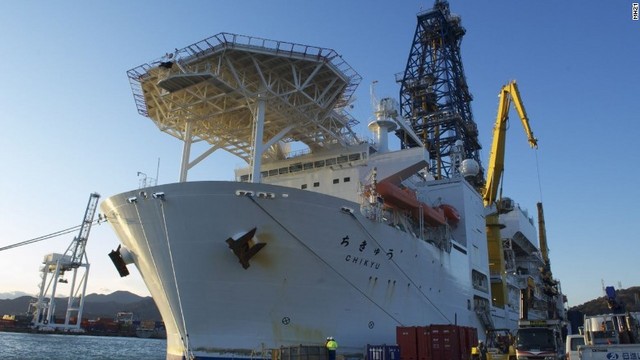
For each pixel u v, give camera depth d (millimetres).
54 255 140625
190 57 30047
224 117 35594
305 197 25562
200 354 24609
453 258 39906
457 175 49281
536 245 73250
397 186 35344
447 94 65562
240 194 24297
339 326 27031
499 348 35688
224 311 24781
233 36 29000
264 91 30281
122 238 28094
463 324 39906
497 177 50625
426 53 69125
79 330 140875
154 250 25672
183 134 36781
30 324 137375
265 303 25141
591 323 23844
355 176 35094
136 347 90938
